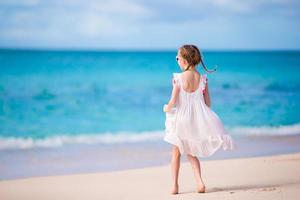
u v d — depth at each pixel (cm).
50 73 2902
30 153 879
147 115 1402
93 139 1023
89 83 2286
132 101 1708
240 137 1060
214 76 2641
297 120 1297
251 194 504
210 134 517
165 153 872
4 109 1491
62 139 1025
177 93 522
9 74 2848
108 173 674
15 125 1224
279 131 1134
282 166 699
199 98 525
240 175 636
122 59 3878
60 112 1455
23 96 1780
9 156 852
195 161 531
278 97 1797
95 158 831
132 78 2627
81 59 3731
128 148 922
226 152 885
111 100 1730
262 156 848
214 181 600
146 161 805
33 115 1388
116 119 1330
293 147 941
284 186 552
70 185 604
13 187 598
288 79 2606
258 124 1235
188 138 515
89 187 588
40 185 607
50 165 780
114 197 529
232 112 1443
